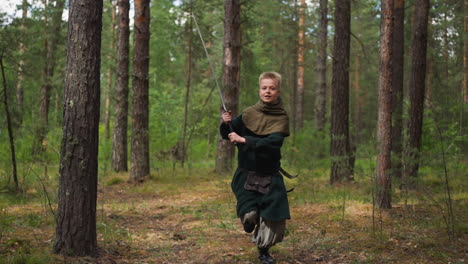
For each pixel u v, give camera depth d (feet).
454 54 53.16
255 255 15.57
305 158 40.32
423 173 27.89
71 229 14.34
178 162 62.64
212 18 66.54
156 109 79.46
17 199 27.25
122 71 47.06
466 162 30.63
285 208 13.34
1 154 32.37
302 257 15.64
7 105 29.12
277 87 13.34
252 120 13.34
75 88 14.10
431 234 18.61
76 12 14.06
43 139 31.22
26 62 32.83
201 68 95.81
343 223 21.15
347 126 36.27
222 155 47.78
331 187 33.83
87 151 14.34
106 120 79.97
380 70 24.32
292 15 75.20
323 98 62.08
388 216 22.43
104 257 14.69
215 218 22.75
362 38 84.43
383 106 24.25
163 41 78.79
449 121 23.67
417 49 32.37
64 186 14.37
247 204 13.37
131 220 22.29
